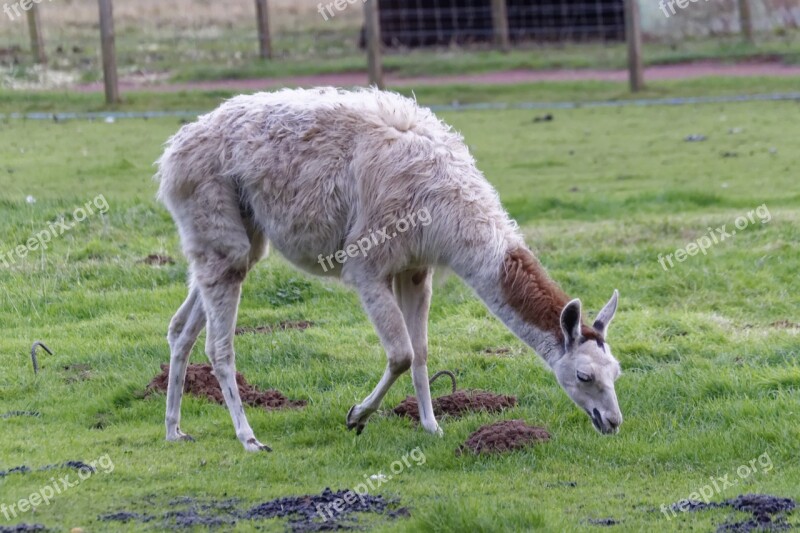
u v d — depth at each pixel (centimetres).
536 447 1223
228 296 1248
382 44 4978
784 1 5162
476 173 1275
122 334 1680
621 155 3116
